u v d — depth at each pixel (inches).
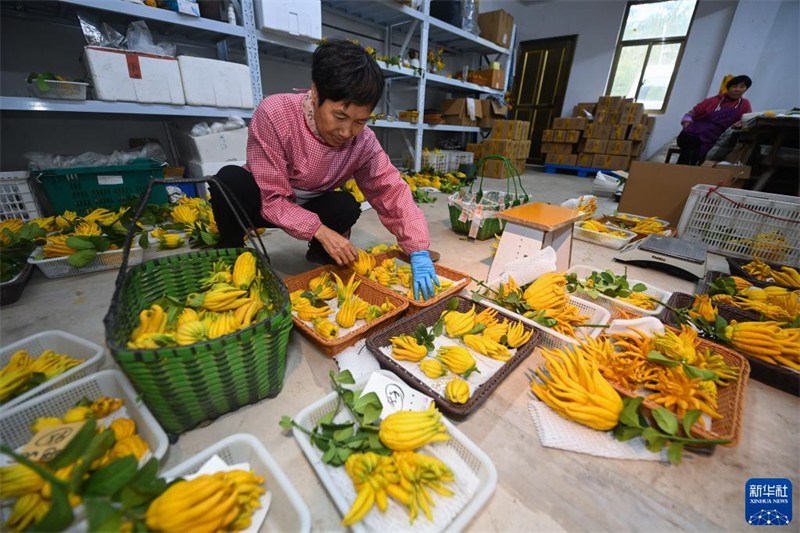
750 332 41.0
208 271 44.3
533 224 54.5
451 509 25.3
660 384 34.0
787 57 176.2
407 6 129.6
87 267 58.9
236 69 86.8
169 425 29.5
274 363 32.8
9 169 88.7
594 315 48.7
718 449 31.9
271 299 39.2
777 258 75.7
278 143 45.3
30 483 21.8
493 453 30.8
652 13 210.4
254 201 53.7
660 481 28.8
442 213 114.8
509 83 237.1
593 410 30.7
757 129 129.6
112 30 76.6
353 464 25.9
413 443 26.7
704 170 98.0
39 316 47.1
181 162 112.4
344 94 35.2
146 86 75.6
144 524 20.1
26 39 82.5
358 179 55.5
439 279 57.0
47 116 91.0
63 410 29.7
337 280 50.8
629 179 109.3
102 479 21.1
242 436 27.4
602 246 88.9
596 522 25.7
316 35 95.7
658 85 219.3
